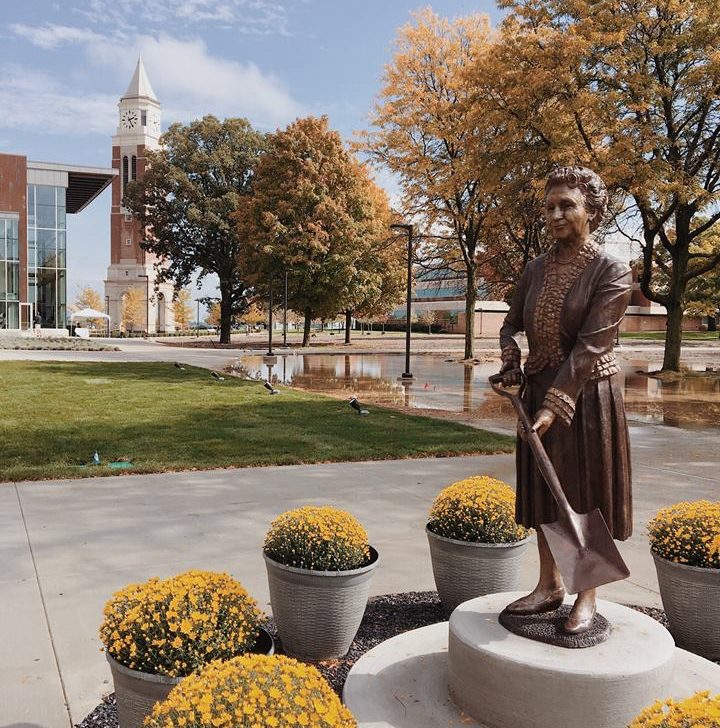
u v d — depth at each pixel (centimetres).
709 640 419
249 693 223
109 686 379
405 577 544
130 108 10112
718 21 2267
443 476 905
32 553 584
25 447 1068
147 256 10338
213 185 5903
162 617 304
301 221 4844
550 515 354
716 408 1823
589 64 2339
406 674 372
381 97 3269
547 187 347
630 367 3297
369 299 5344
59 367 2731
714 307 5850
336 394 2073
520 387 373
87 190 6594
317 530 409
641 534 659
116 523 673
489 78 2517
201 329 10488
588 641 330
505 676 317
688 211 2678
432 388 2273
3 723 344
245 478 877
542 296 350
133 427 1275
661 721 222
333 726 222
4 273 5397
